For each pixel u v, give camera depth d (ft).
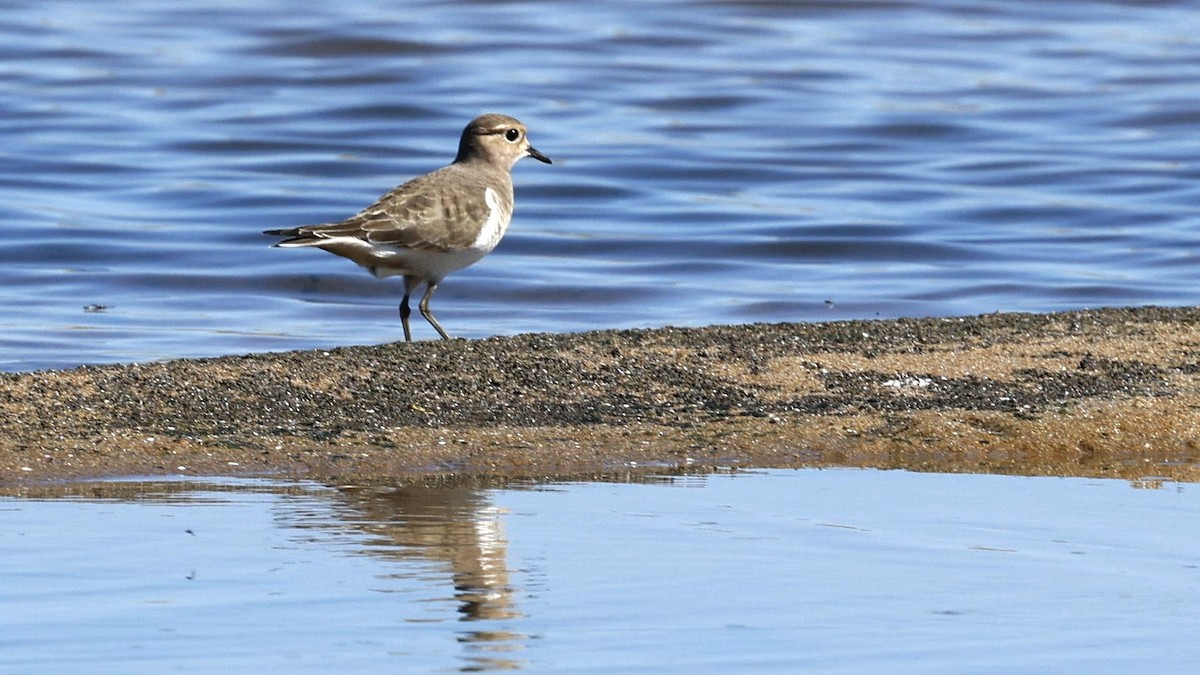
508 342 45.55
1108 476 37.11
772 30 124.67
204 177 85.81
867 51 118.93
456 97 103.14
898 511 33.81
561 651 25.40
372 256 49.08
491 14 127.44
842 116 100.99
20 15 125.80
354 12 128.16
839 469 37.40
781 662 25.08
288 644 25.50
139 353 54.95
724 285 67.31
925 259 72.28
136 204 80.33
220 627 26.20
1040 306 63.41
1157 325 48.16
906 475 36.91
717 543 31.27
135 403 39.68
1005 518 33.35
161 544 30.53
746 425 39.78
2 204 79.05
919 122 99.35
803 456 38.32
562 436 38.83
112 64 110.32
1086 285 66.69
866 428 39.70
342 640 25.70
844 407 40.91
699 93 105.81
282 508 33.22
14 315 60.64
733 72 111.55
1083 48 120.26
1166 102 104.12
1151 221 78.79
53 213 77.82
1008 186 86.17
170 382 41.09
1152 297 64.80
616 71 111.45
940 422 39.91
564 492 34.94
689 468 37.19
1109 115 101.60
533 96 104.12
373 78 107.34
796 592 28.37
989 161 91.50
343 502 33.76
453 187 50.44
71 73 107.65
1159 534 32.22
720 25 125.39
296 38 116.06
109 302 63.31
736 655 25.34
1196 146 94.07
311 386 41.24
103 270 68.49
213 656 24.98
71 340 56.70
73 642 25.49
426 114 99.45
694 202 82.99
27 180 83.87
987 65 115.14
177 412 39.24
